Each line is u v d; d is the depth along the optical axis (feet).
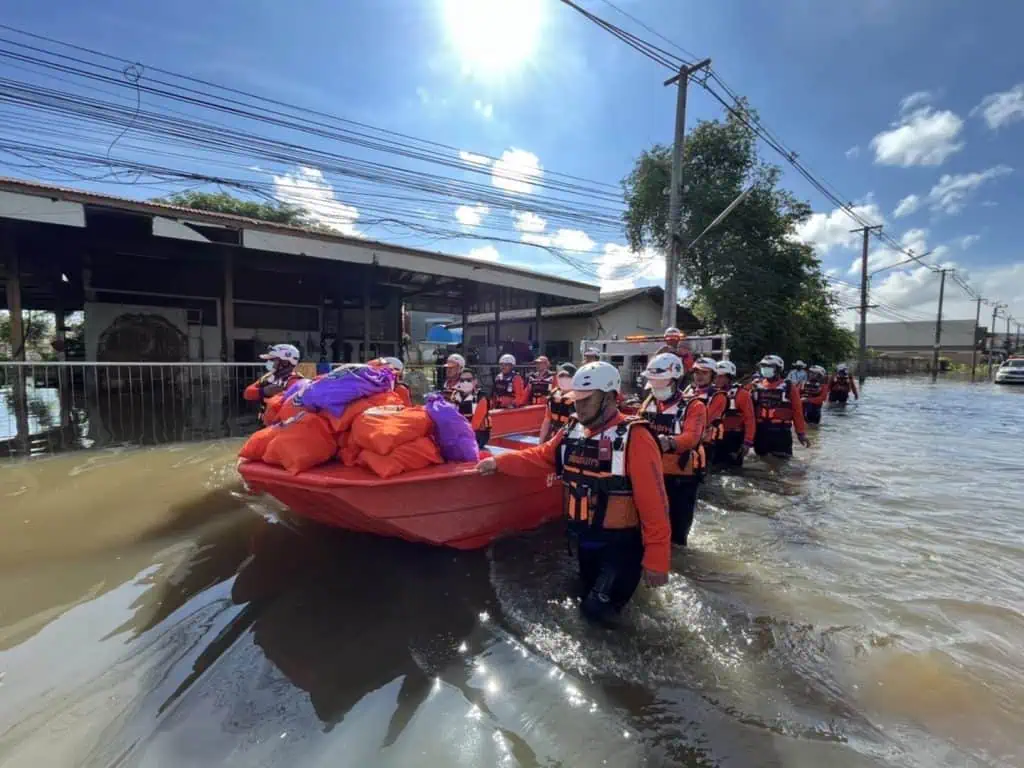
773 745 5.99
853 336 74.18
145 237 30.76
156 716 6.24
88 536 11.63
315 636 8.05
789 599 9.60
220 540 11.53
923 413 45.47
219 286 39.04
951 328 214.48
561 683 7.05
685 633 8.34
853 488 17.97
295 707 6.48
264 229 27.63
